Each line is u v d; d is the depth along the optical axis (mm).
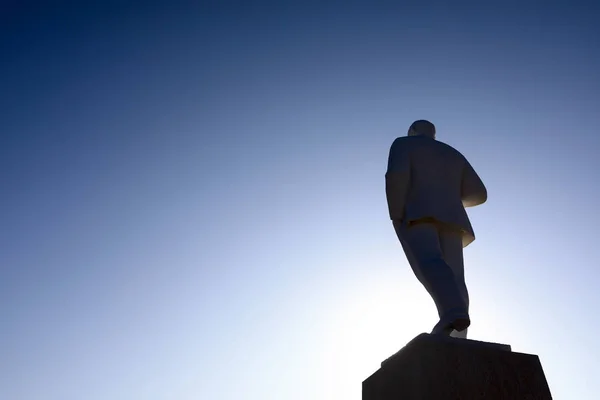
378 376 7523
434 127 9531
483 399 6402
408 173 8461
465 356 6648
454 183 8820
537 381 6609
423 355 6711
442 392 6422
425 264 7812
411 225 8336
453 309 7227
